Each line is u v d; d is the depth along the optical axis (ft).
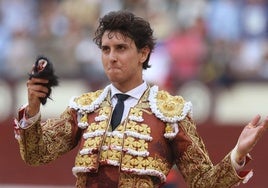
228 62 111.24
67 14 119.65
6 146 110.93
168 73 107.34
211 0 116.57
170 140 39.65
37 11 120.98
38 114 38.86
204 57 110.73
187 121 39.73
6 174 110.63
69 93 109.81
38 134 39.11
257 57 112.68
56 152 40.22
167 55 109.09
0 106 111.96
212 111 108.17
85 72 111.86
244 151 37.47
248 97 109.09
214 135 107.34
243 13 116.06
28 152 39.34
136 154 38.81
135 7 118.11
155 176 39.06
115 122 39.65
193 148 39.34
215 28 114.73
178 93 108.06
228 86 109.40
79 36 116.88
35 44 117.08
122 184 38.70
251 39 114.52
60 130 40.37
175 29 113.50
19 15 120.37
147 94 40.14
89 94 40.81
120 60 39.24
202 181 38.93
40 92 38.37
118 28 39.17
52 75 38.34
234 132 107.24
